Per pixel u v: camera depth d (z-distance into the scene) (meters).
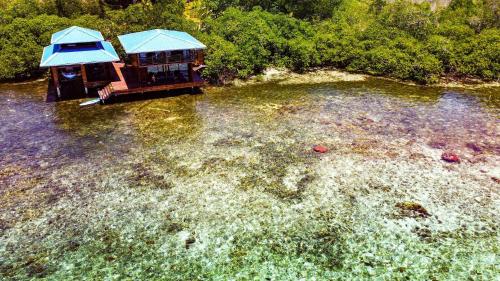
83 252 19.47
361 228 20.94
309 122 33.09
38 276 18.12
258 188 24.19
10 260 18.94
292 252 19.50
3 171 25.80
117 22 48.22
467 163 26.64
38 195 23.48
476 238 20.22
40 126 32.31
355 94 39.81
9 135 30.67
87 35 37.16
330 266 18.70
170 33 38.69
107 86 38.12
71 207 22.50
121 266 18.72
